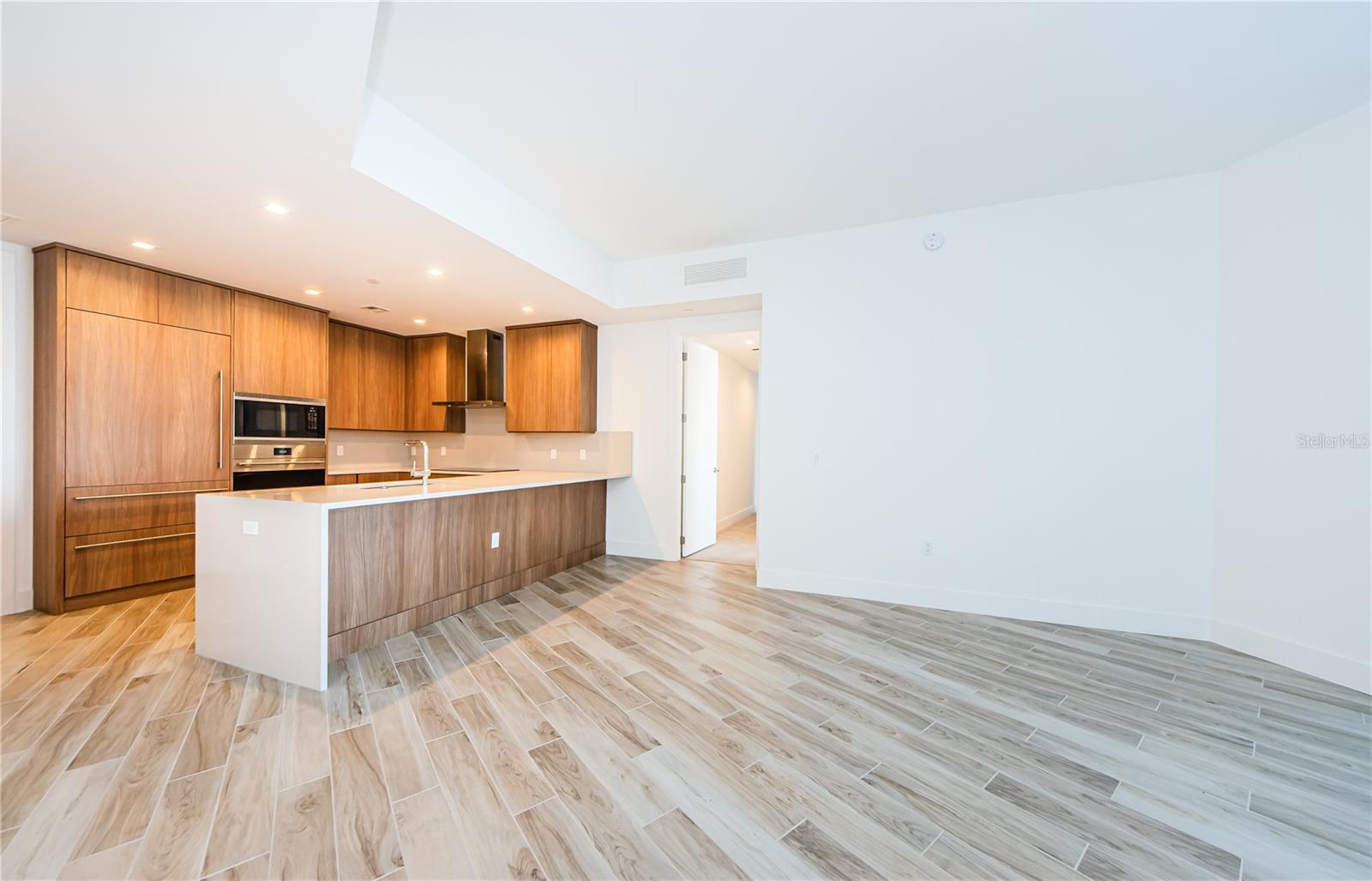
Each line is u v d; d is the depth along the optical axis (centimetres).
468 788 172
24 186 251
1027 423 350
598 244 429
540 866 141
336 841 148
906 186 330
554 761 188
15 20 149
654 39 205
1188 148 287
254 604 258
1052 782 180
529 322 525
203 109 194
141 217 284
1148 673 266
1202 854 149
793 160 299
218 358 403
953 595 368
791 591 411
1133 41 208
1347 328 254
